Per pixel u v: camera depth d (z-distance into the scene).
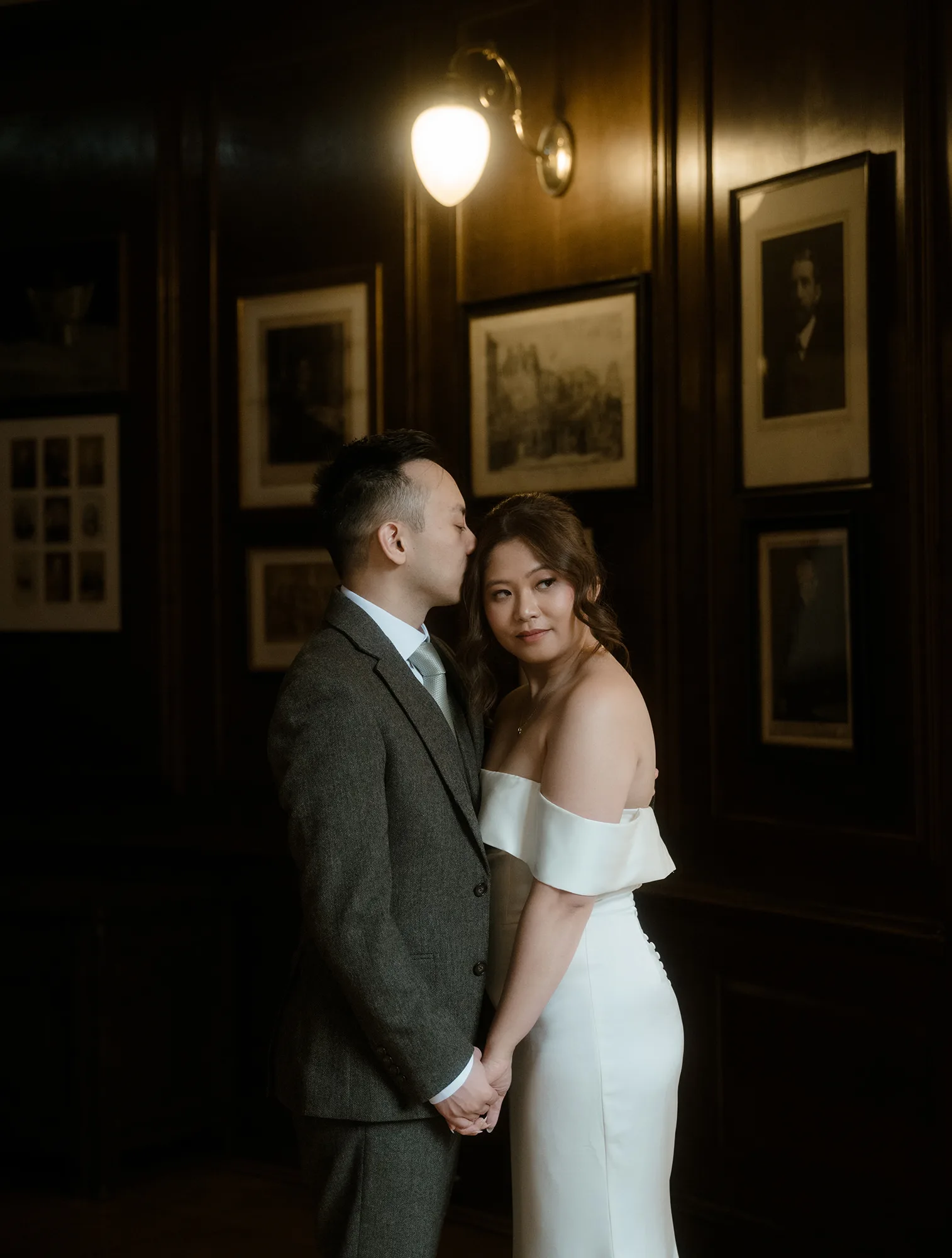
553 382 3.73
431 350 4.03
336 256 4.20
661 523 3.53
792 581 3.23
